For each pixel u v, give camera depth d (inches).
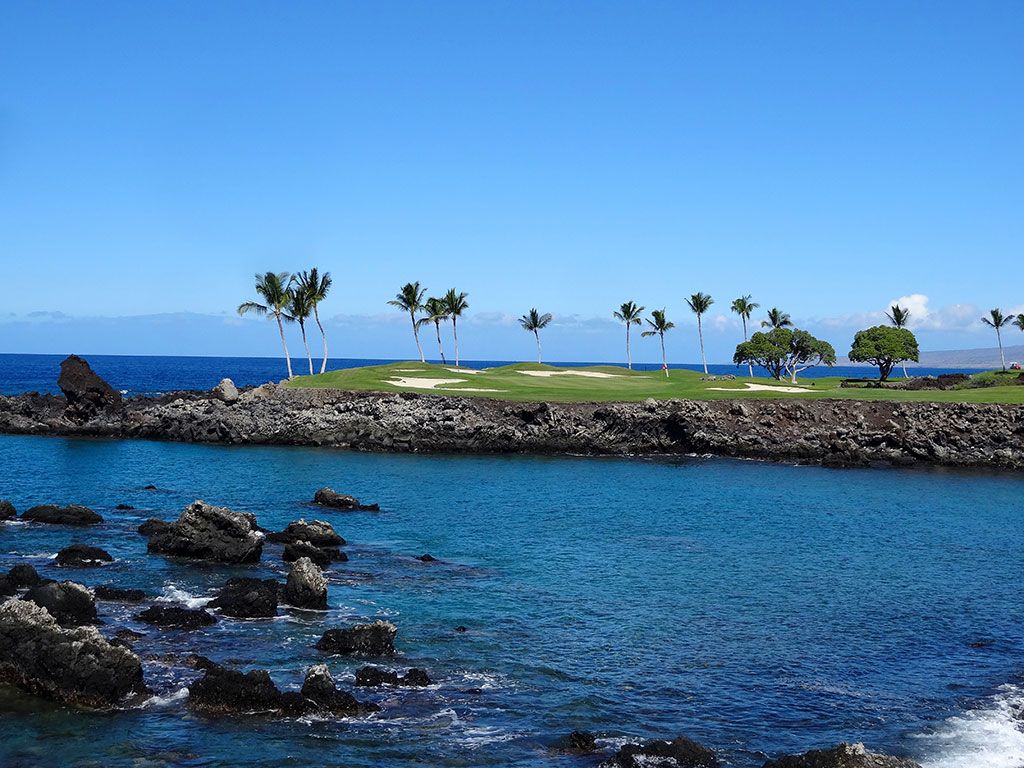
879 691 971.9
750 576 1465.3
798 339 5679.1
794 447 3149.6
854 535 1828.2
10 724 820.6
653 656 1063.6
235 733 817.5
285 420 3395.7
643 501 2220.7
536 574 1451.8
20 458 2819.9
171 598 1253.7
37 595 1103.0
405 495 2262.6
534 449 3216.0
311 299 4271.7
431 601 1278.3
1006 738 856.3
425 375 4254.4
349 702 879.1
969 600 1343.5
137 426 3457.2
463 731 838.5
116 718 840.3
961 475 2802.7
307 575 1230.3
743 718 890.1
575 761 781.9
